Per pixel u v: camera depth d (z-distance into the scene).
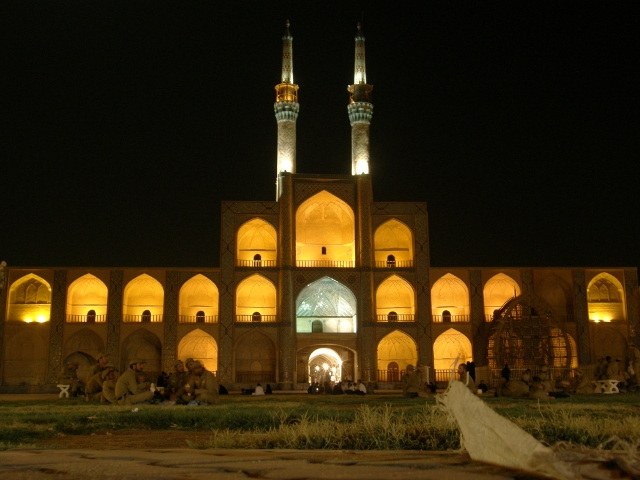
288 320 40.94
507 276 42.69
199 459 3.14
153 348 42.09
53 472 2.69
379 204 43.16
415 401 16.83
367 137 44.97
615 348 42.12
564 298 43.31
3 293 40.69
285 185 42.75
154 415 9.74
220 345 40.75
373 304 41.47
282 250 41.88
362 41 47.28
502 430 2.54
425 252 42.59
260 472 2.59
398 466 2.65
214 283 42.00
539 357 38.91
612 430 6.32
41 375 40.12
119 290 41.25
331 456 3.27
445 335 42.72
